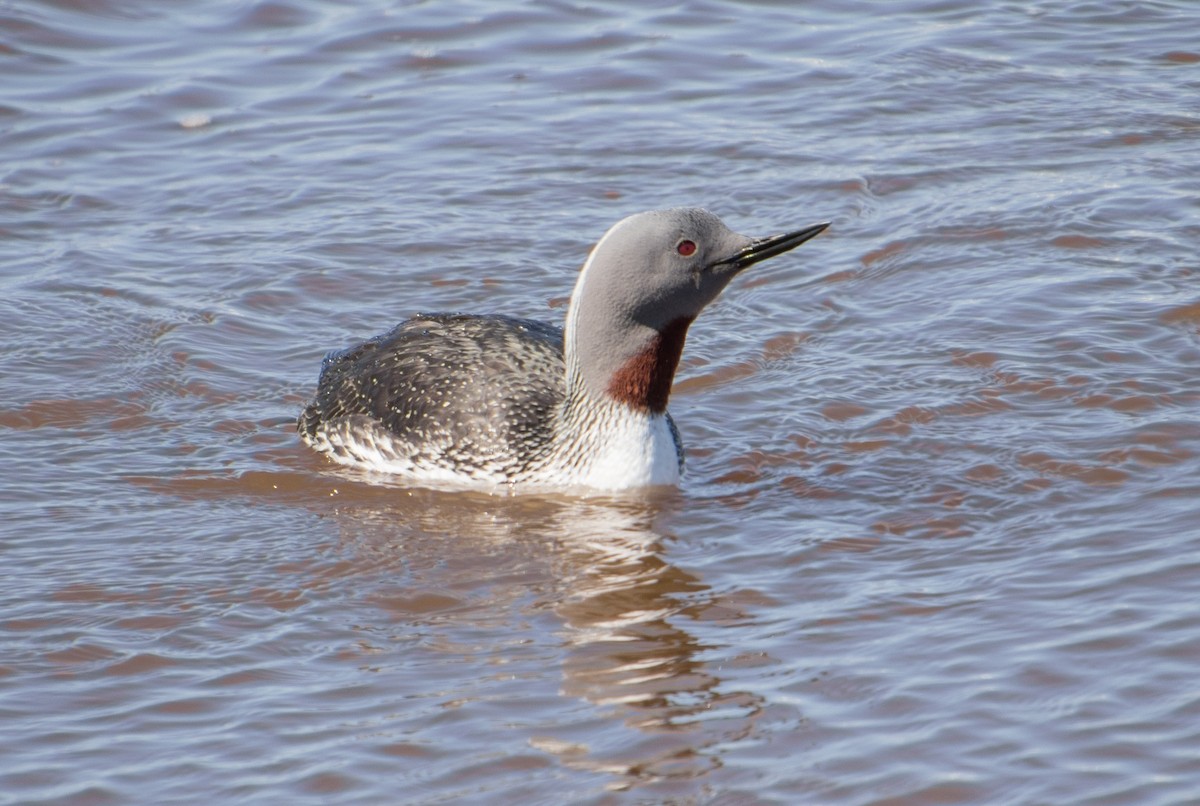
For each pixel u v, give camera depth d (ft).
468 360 41.22
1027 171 56.59
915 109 62.13
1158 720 27.73
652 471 38.91
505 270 51.37
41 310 48.65
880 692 29.14
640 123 61.72
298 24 69.36
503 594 34.01
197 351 46.57
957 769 26.76
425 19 69.92
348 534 37.17
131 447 41.63
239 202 56.08
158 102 63.00
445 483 40.11
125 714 29.32
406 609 33.42
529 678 30.32
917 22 69.97
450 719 28.89
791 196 55.72
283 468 40.81
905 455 39.91
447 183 57.41
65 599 33.65
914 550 35.17
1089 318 46.03
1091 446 39.37
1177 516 35.55
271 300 49.73
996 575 33.50
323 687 30.14
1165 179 55.26
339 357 44.21
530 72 65.98
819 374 44.42
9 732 28.66
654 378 38.58
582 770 27.25
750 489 38.93
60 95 63.16
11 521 37.35
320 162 58.95
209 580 34.65
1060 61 65.72
